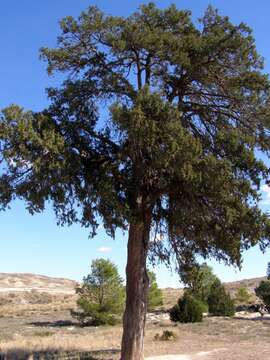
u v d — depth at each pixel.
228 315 43.22
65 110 18.02
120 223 17.25
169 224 19.06
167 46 17.31
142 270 18.47
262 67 18.11
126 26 17.12
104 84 17.47
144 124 14.94
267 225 17.05
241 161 16.67
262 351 21.94
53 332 36.75
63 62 18.12
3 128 15.36
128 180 17.53
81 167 17.05
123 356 18.03
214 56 17.77
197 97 18.88
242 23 17.77
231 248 17.86
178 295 88.06
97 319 42.34
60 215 17.42
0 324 45.78
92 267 43.34
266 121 17.97
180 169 15.30
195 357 20.53
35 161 15.32
